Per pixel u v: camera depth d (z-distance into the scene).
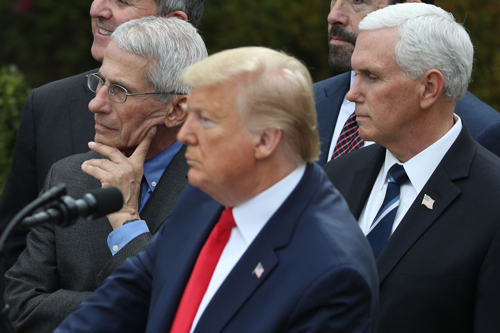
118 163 9.00
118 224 8.84
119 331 6.55
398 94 7.90
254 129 5.68
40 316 8.88
